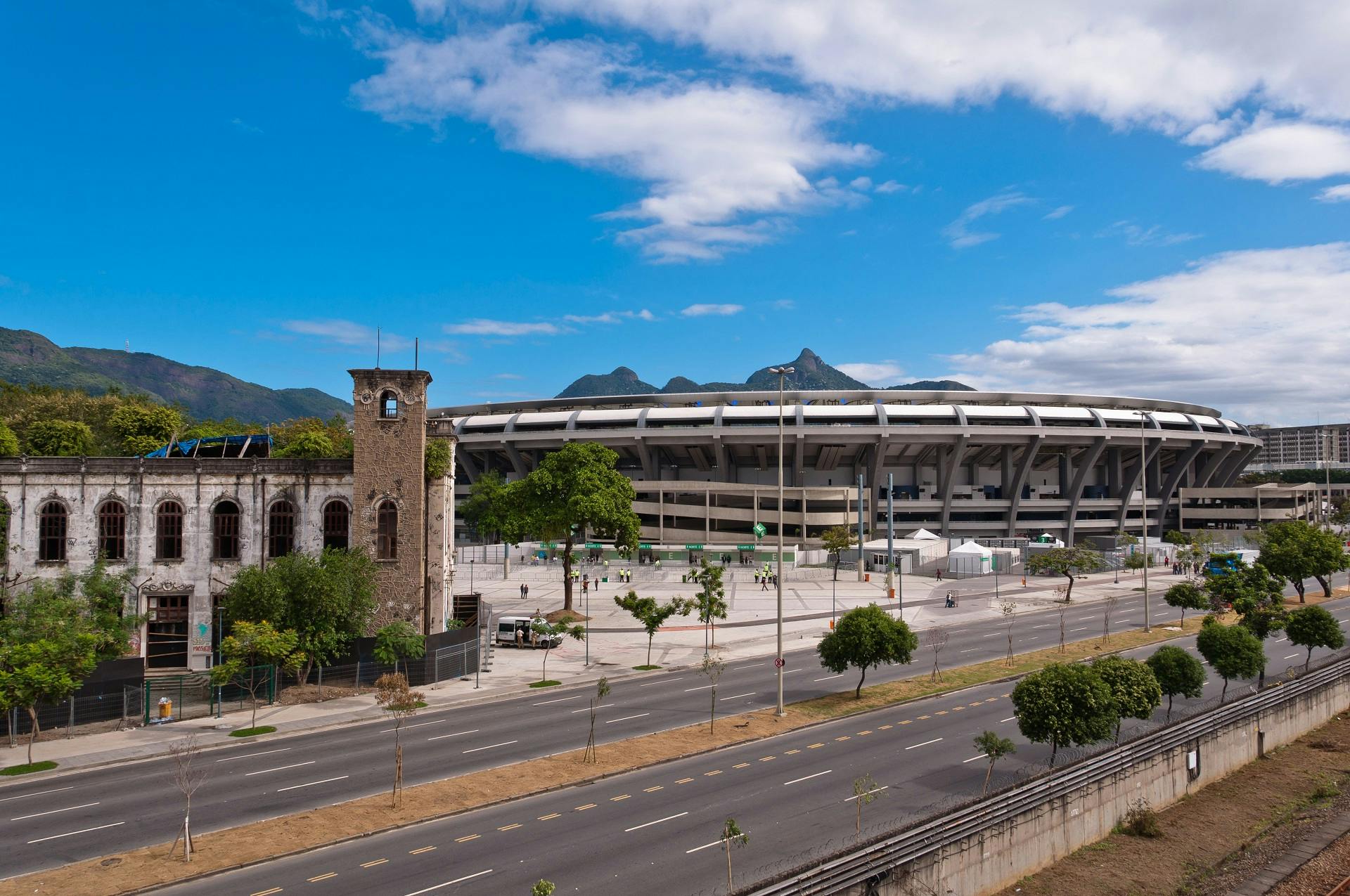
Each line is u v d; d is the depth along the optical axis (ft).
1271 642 210.59
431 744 126.31
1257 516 556.92
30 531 177.17
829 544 382.01
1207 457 570.46
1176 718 129.59
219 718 141.08
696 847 85.56
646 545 437.58
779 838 87.20
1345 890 85.15
